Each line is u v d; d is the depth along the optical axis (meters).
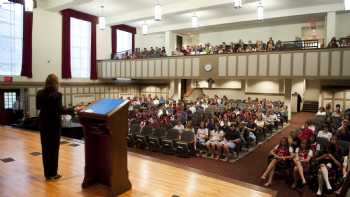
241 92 16.70
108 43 16.16
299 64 11.12
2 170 3.73
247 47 12.86
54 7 12.36
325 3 11.76
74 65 14.47
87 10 14.05
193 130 8.15
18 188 3.09
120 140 2.92
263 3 11.97
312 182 5.52
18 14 11.84
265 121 9.78
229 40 16.53
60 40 13.59
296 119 13.69
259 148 8.61
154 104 12.93
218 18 14.65
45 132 3.27
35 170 3.73
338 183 5.16
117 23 15.17
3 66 11.40
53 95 3.22
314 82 16.17
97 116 2.79
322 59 10.64
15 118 11.48
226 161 7.38
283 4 12.06
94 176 3.15
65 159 4.26
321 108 10.16
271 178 5.76
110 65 15.71
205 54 13.35
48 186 3.15
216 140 7.76
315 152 6.00
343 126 6.57
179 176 3.67
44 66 12.91
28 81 12.22
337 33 13.12
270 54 11.76
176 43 17.70
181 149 7.77
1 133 6.45
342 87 13.77
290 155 5.91
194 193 3.11
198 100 13.27
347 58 10.10
